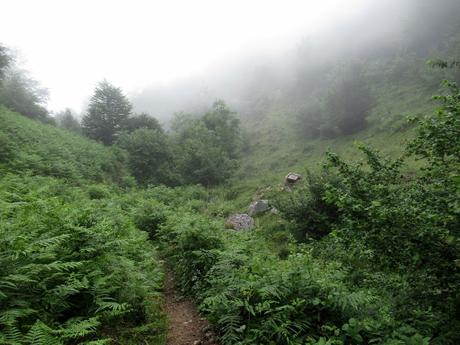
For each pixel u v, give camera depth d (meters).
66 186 13.84
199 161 34.62
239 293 5.14
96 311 4.16
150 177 31.06
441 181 5.18
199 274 7.09
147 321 5.18
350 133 36.22
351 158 27.09
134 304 5.18
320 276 5.25
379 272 6.15
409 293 5.04
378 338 3.87
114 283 5.12
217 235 8.45
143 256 7.58
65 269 4.46
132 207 14.60
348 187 5.86
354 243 5.39
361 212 4.85
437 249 4.54
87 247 5.34
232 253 6.80
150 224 12.78
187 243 7.96
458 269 4.59
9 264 3.85
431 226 4.46
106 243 5.58
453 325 4.43
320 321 4.58
